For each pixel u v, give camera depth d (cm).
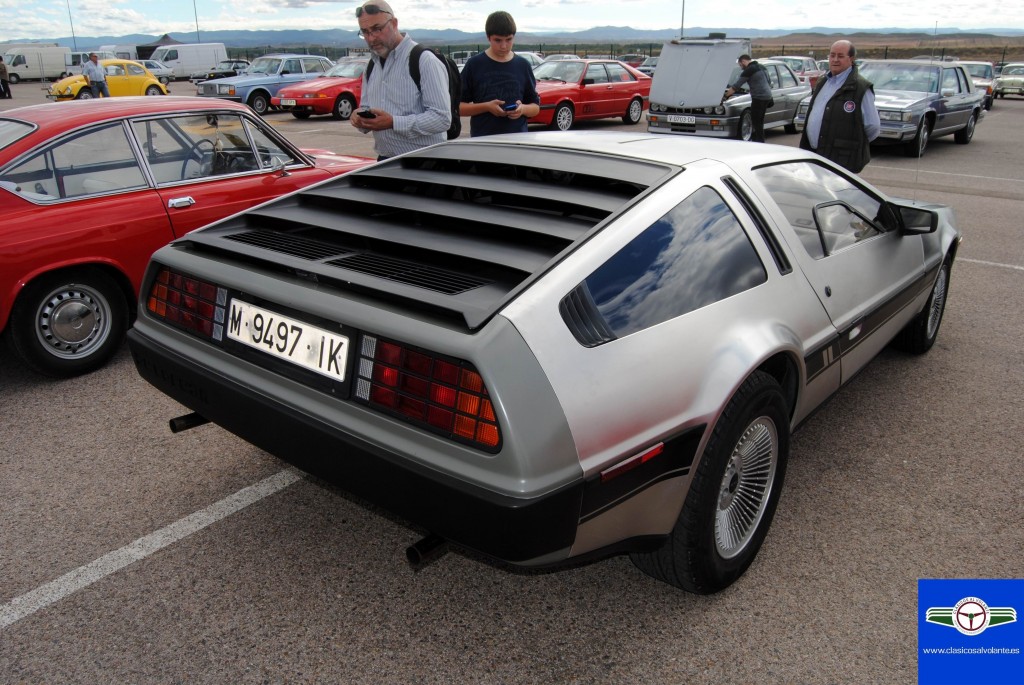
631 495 200
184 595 245
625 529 207
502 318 184
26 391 400
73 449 339
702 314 223
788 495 302
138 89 2530
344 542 274
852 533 277
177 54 3859
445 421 185
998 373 420
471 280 211
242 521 285
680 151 276
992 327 493
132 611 237
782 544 271
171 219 431
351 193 282
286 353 221
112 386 407
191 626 231
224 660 217
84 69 2372
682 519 223
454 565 262
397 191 285
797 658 219
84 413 375
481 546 185
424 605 242
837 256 298
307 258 237
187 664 216
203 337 247
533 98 555
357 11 445
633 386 197
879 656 220
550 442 179
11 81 4272
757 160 282
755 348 229
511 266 206
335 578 254
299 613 237
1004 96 3008
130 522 284
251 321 231
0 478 313
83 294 412
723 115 1303
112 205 411
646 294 211
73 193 404
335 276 214
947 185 1002
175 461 329
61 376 411
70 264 393
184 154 448
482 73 537
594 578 256
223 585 250
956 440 346
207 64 3981
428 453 188
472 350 179
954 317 512
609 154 268
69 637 226
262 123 487
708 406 213
